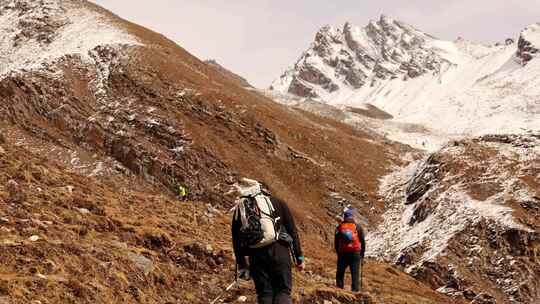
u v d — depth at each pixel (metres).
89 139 36.88
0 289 7.02
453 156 37.69
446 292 26.42
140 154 35.97
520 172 35.25
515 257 27.95
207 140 38.62
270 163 39.62
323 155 44.69
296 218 34.25
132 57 45.56
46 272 7.96
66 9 58.12
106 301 7.98
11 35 54.75
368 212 38.38
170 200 15.86
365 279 16.27
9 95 37.12
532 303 25.94
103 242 9.92
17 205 10.34
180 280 9.88
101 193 13.56
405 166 48.84
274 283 6.98
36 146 34.34
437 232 30.73
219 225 15.12
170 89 43.00
